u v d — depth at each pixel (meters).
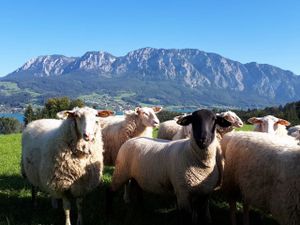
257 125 2.89
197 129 1.75
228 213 2.22
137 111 2.76
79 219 2.02
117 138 2.75
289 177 1.49
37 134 2.21
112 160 2.81
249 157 1.76
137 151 2.15
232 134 1.99
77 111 1.90
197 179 1.83
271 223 2.06
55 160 1.93
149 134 2.83
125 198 2.41
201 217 2.01
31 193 2.65
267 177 1.62
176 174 1.87
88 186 1.99
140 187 2.25
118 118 3.04
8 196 2.62
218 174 1.91
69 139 1.91
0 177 3.30
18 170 3.68
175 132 3.35
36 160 2.10
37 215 2.18
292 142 1.80
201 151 1.79
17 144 6.27
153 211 2.25
